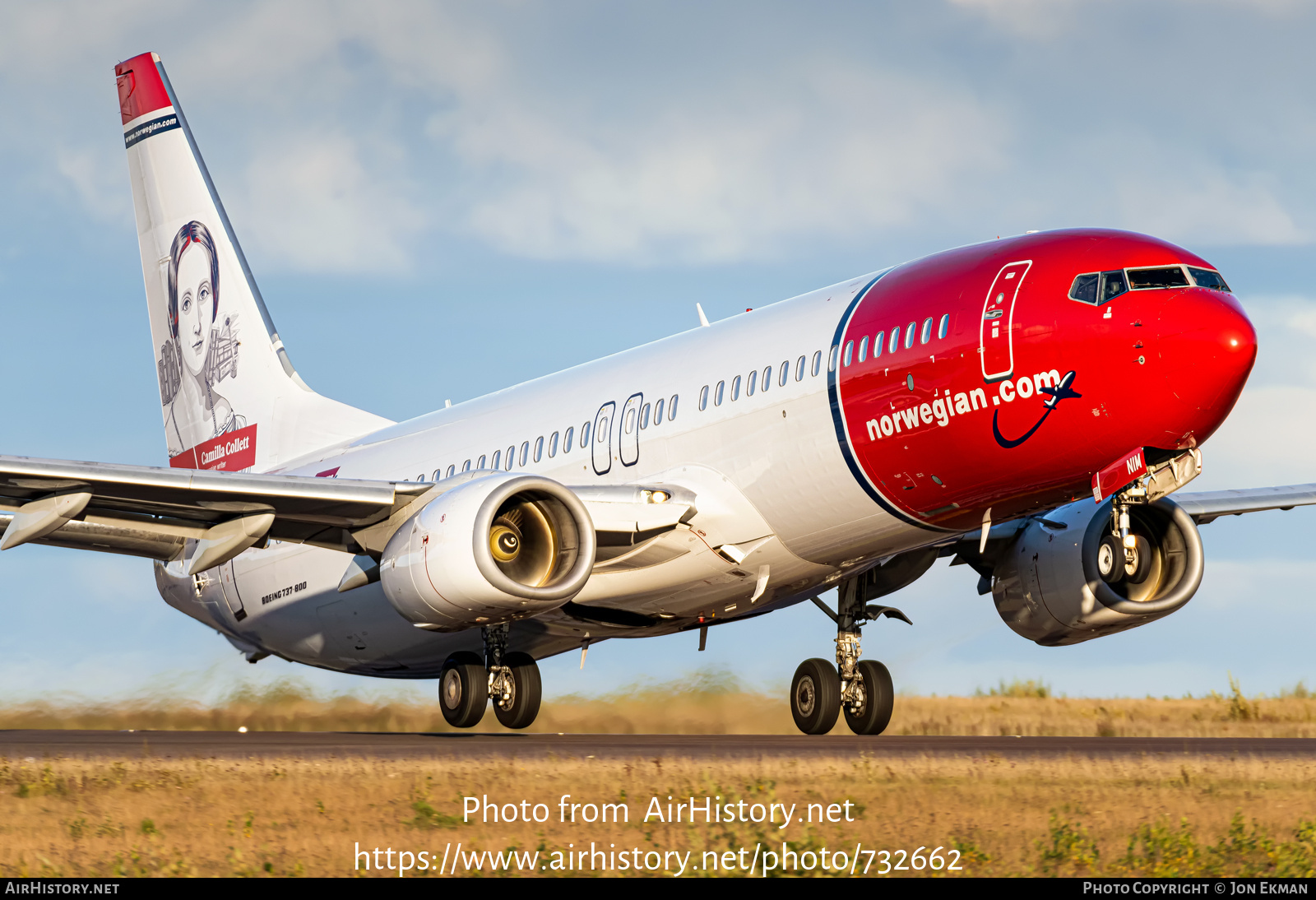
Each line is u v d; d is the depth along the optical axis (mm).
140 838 12453
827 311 24266
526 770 16812
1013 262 21984
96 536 29156
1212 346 20266
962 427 21844
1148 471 21766
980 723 34594
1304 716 34406
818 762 17875
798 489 23859
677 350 26812
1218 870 11180
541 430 28453
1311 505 29250
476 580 21891
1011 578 27625
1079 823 13203
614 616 26828
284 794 14875
